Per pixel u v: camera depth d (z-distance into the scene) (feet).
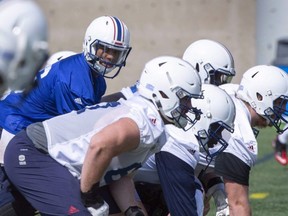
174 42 162.71
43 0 162.71
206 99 44.52
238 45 161.38
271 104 48.32
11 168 40.98
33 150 40.70
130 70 162.50
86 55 50.24
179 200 43.98
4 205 43.45
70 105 48.57
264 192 78.38
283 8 149.07
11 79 27.48
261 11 152.15
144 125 38.78
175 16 162.09
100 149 37.40
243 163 45.57
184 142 44.21
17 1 27.32
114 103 40.78
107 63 50.55
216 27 161.89
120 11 162.71
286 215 68.23
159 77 40.93
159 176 44.42
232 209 45.78
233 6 160.86
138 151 39.45
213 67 53.16
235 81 161.79
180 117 41.73
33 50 27.22
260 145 109.81
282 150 92.27
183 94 40.91
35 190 40.34
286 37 141.59
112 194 42.70
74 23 163.32
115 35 50.60
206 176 50.83
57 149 40.09
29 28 27.02
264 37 152.15
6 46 26.78
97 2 162.71
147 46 162.91
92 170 37.99
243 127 46.73
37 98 48.06
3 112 48.39
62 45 163.63
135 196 44.86
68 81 48.42
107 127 37.99
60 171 40.16
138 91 42.09
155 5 162.09
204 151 46.70
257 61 155.22
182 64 41.75
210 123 44.39
